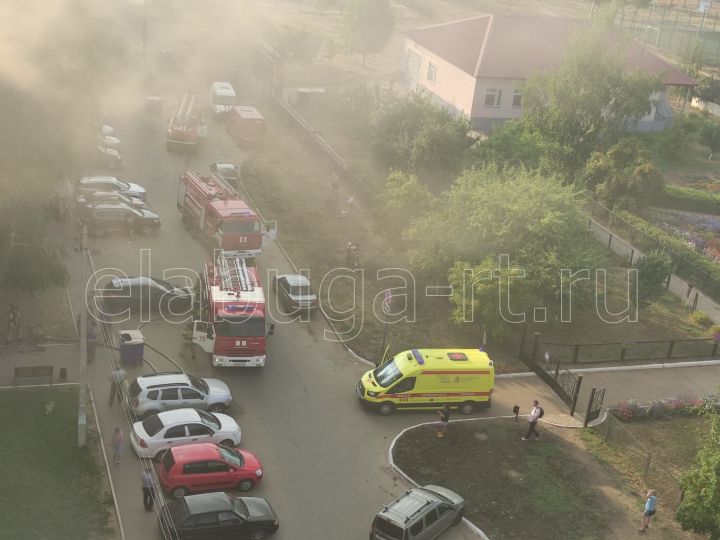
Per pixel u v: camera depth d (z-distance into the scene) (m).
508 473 30.88
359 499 28.56
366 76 87.81
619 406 35.66
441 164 54.91
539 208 41.12
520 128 60.50
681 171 71.88
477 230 41.34
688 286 49.16
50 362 33.19
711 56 116.12
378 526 25.92
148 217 45.84
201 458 26.94
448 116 57.12
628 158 58.97
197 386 31.48
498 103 70.81
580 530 28.27
